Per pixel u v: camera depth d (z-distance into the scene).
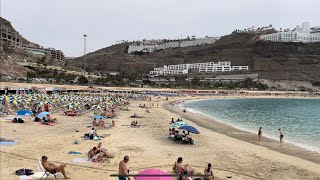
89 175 16.48
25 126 31.17
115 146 24.39
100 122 34.50
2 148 21.30
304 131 40.62
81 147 23.08
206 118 53.59
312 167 21.14
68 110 45.19
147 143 26.34
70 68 189.62
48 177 15.82
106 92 107.94
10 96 53.56
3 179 14.95
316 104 110.81
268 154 24.81
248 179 17.50
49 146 22.80
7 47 175.88
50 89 82.69
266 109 81.00
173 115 55.34
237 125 45.28
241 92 170.88
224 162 21.28
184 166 17.45
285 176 18.58
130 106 69.25
